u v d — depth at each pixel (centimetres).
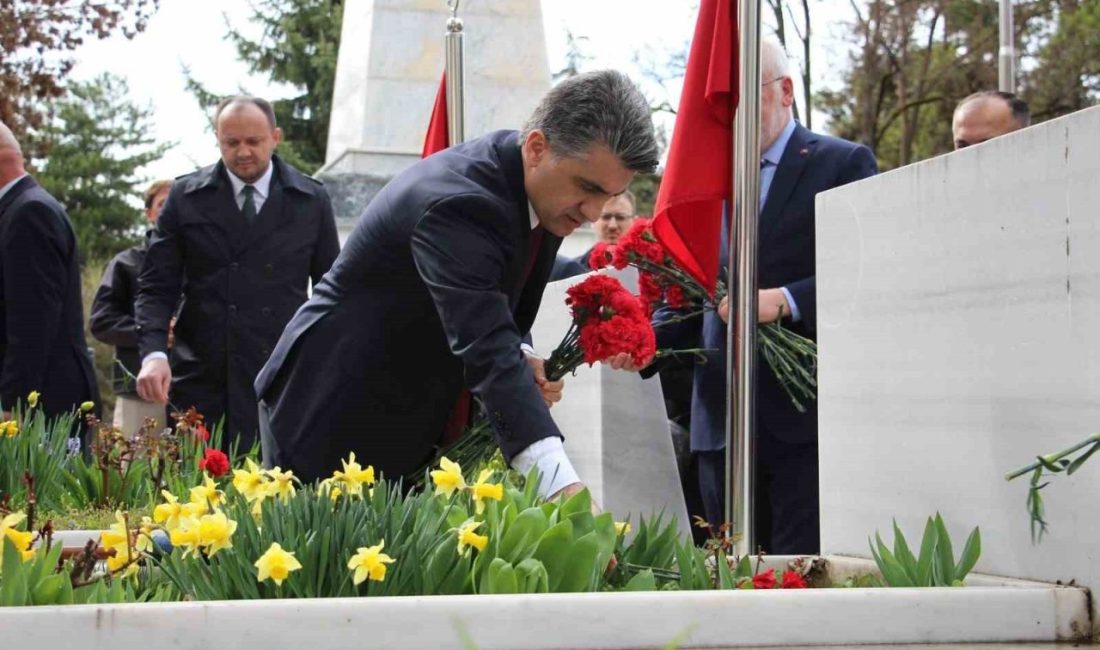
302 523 293
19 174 720
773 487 514
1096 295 304
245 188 712
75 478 582
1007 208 330
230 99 724
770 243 531
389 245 371
